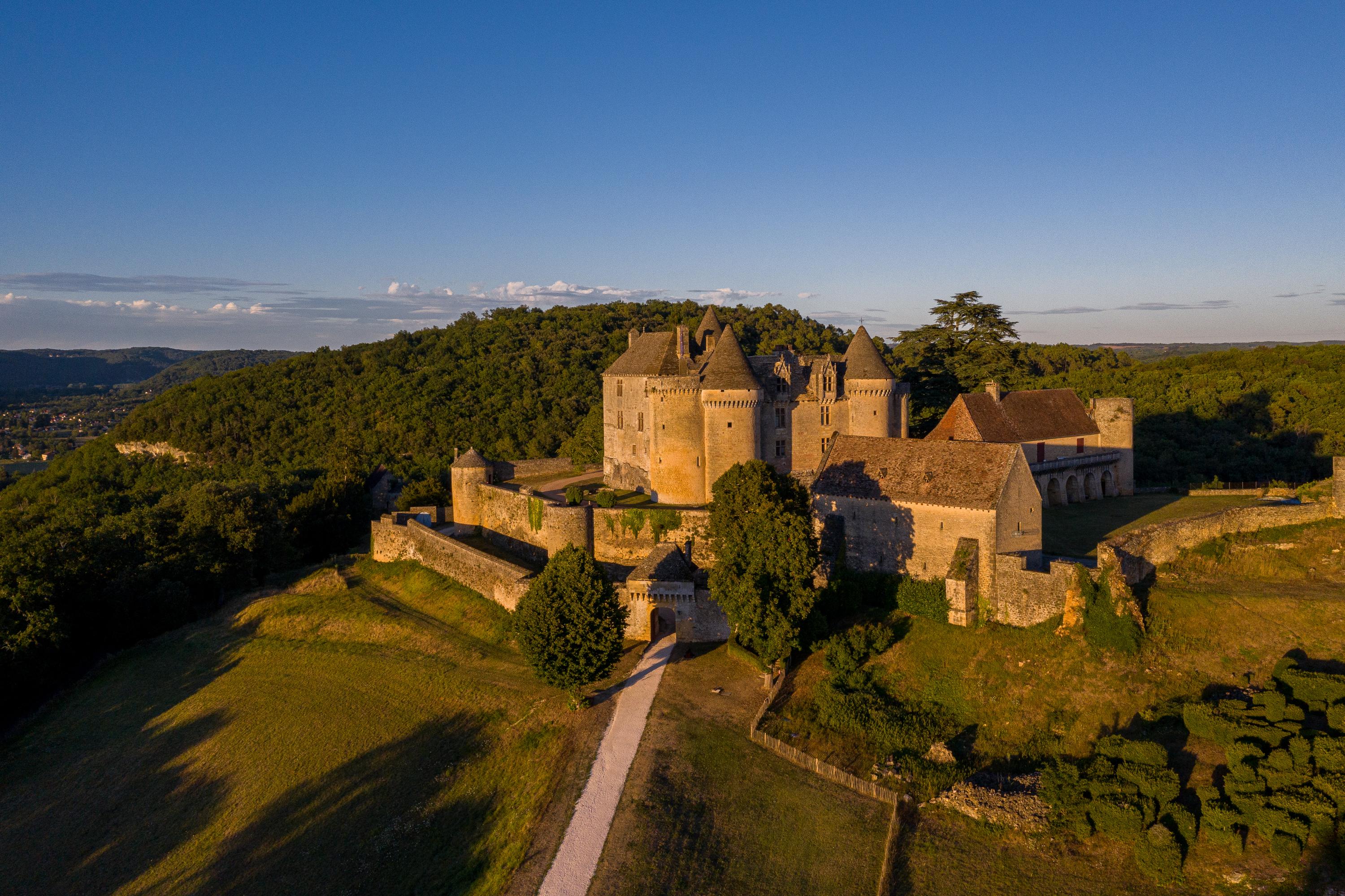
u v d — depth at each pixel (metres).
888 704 45.59
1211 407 103.81
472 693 55.12
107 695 64.12
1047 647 45.94
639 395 79.62
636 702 49.28
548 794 41.88
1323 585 47.78
